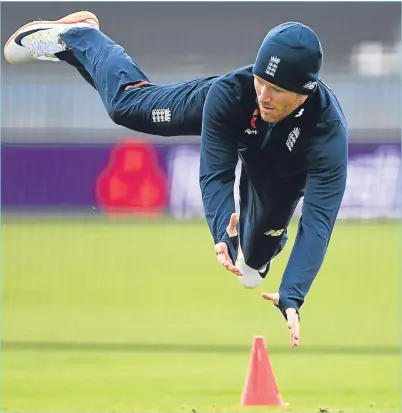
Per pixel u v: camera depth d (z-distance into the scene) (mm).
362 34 104062
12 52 27266
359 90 88812
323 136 20203
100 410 25172
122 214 86938
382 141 86750
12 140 86312
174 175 87062
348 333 40906
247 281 27625
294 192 22859
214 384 29250
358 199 85812
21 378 30141
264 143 20703
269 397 25938
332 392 27969
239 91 20031
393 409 25188
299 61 19094
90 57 25344
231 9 103938
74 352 35750
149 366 32562
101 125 87500
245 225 25250
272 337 39844
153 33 103250
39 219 86312
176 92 22891
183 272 62156
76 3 103250
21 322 44594
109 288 56094
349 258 67375
